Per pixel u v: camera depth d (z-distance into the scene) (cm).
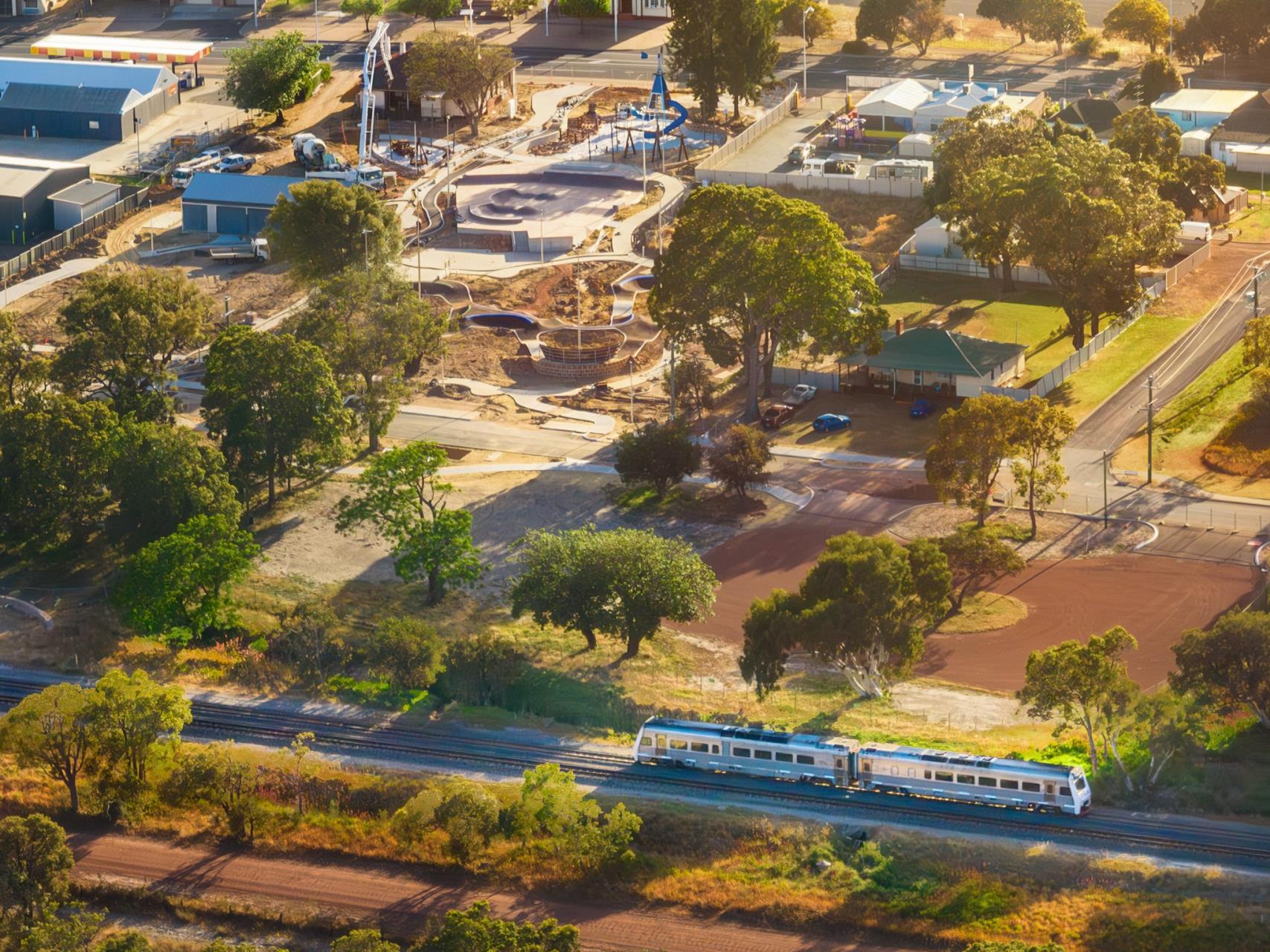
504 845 15812
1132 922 14138
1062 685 16112
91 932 14075
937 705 18038
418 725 17762
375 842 15950
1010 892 14625
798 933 14525
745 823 15738
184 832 16200
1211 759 16400
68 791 16788
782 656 17812
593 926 14712
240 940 14762
